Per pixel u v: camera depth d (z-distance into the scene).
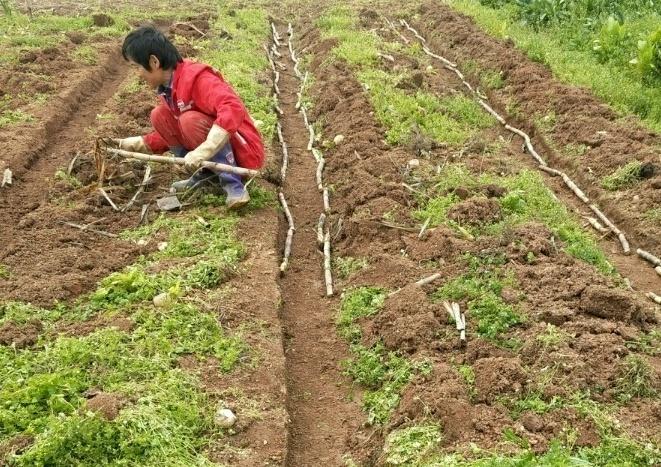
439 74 9.84
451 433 3.51
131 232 5.48
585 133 7.26
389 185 6.11
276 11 14.14
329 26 12.00
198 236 5.32
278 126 7.96
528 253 5.00
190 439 3.51
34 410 3.54
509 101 8.48
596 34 10.19
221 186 5.86
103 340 4.06
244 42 10.93
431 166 6.59
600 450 3.33
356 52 9.73
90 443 3.28
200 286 4.74
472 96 9.04
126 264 5.06
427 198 5.97
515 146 7.74
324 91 8.80
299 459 3.74
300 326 4.84
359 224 5.63
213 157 5.62
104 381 3.77
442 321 4.43
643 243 5.70
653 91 8.19
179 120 5.60
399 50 10.63
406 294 4.65
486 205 5.65
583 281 4.62
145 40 5.27
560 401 3.61
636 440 3.40
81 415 3.41
